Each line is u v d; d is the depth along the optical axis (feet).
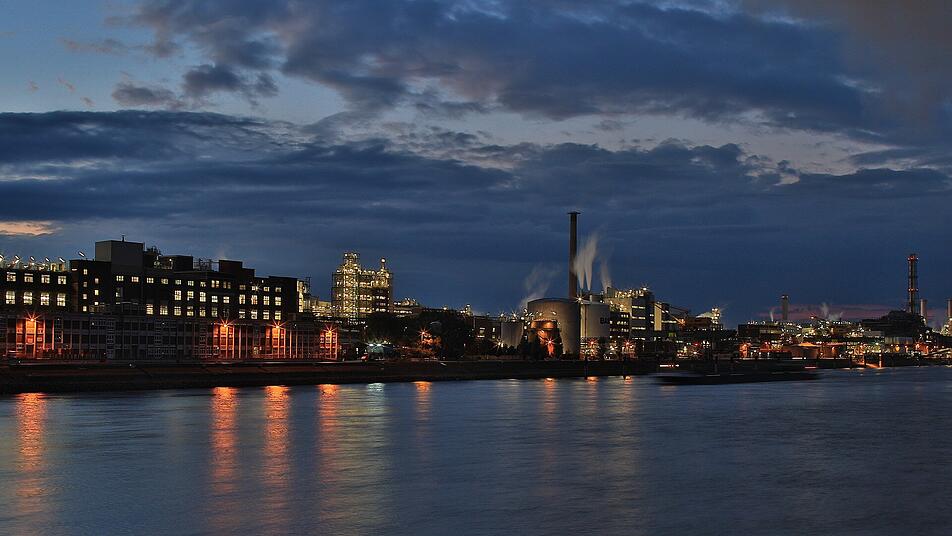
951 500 237.86
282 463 290.56
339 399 599.16
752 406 571.69
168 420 429.79
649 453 323.98
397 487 248.52
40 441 344.69
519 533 197.67
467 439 361.30
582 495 239.71
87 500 228.43
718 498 237.86
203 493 238.07
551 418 462.19
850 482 264.72
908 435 393.09
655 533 199.00
